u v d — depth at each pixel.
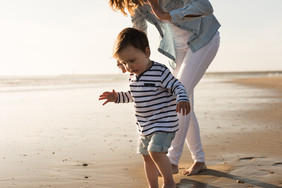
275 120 6.11
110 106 10.22
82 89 22.34
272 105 8.96
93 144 4.25
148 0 2.64
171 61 3.03
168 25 2.86
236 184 2.51
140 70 2.09
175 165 2.76
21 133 5.29
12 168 3.13
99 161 3.34
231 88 20.69
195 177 2.71
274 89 17.58
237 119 6.43
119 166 3.13
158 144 2.03
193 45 2.77
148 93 2.07
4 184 2.64
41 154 3.72
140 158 3.44
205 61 2.79
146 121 2.12
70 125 6.12
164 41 2.90
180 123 2.71
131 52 2.01
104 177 2.77
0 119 7.23
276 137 4.42
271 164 3.06
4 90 21.53
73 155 3.64
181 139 2.72
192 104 2.85
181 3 2.73
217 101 10.85
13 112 8.74
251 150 3.66
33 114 8.20
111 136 4.84
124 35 2.03
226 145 3.97
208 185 2.50
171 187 2.12
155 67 2.09
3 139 4.75
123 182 2.62
